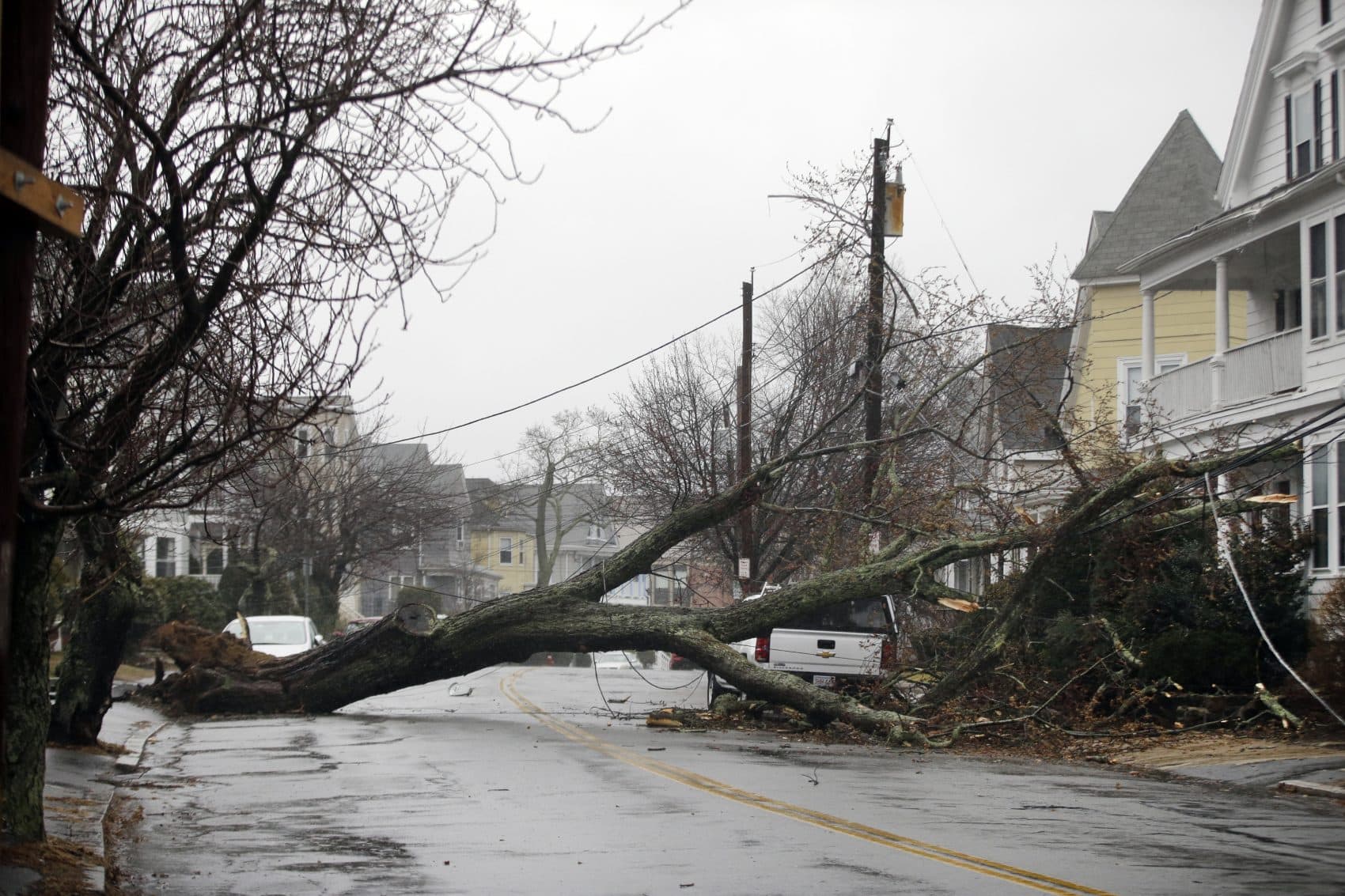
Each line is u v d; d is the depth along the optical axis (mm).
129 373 8359
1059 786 13438
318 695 22625
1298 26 24547
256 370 8266
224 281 7949
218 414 8727
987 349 27188
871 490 25000
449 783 13562
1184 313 34969
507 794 12672
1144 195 36750
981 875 8312
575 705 26406
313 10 8211
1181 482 20875
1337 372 21406
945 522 22188
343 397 9836
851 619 23156
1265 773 14266
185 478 8797
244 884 8289
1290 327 26906
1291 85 24984
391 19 8109
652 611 21422
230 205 8391
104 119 8219
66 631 20141
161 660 24672
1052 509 24281
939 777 14195
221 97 8383
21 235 5883
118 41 8281
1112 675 19375
